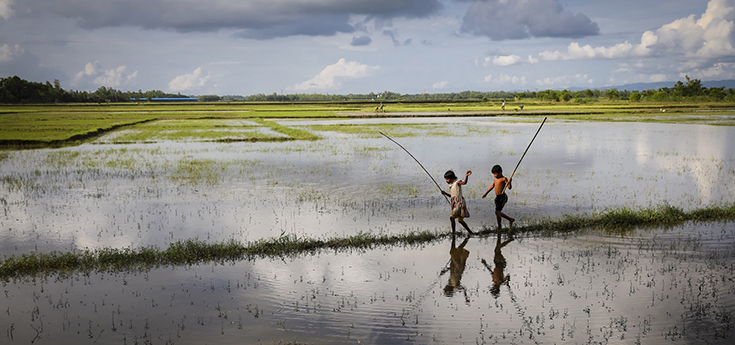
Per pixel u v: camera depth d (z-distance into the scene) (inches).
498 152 934.4
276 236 372.2
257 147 1067.3
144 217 439.2
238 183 612.1
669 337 206.7
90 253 325.7
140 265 304.5
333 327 219.6
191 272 291.6
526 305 240.5
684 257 308.0
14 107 4724.4
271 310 237.6
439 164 777.6
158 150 1020.5
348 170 719.7
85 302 249.9
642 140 1147.3
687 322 219.6
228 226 405.1
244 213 451.2
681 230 369.7
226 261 311.4
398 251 329.7
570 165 751.1
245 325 222.1
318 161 824.9
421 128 1624.0
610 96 5664.4
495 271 289.3
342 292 259.4
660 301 242.2
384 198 514.3
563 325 218.8
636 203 478.6
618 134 1326.3
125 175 679.7
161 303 247.4
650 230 371.2
